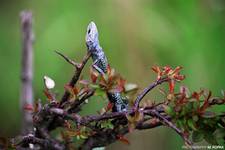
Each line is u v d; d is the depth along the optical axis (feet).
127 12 7.74
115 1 7.73
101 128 2.96
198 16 7.92
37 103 3.04
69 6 7.72
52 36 7.59
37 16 7.75
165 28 7.80
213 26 7.89
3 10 8.30
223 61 7.75
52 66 7.54
